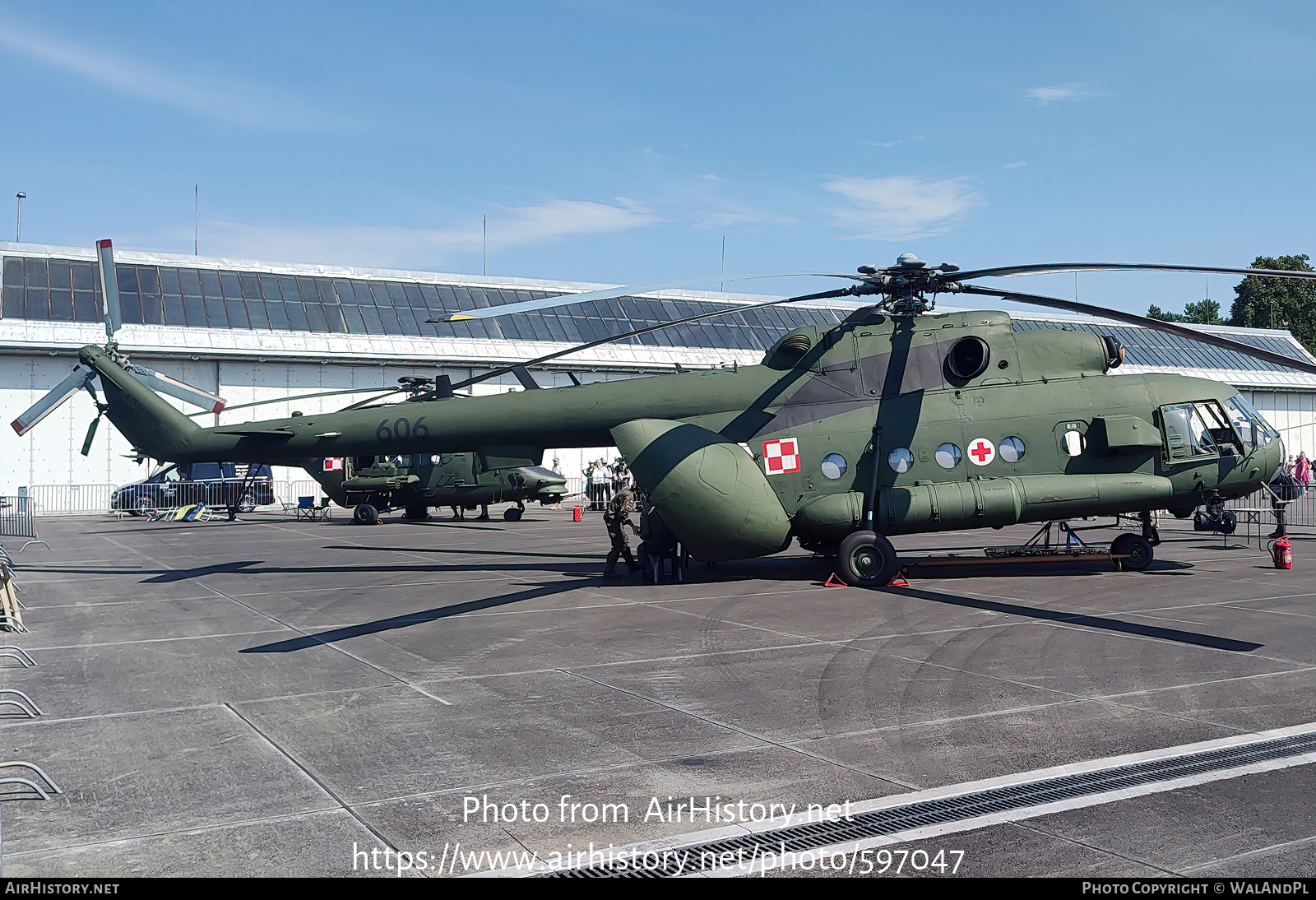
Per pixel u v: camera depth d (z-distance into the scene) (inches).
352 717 295.1
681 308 2071.9
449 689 331.6
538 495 1300.4
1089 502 593.0
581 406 647.1
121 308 1544.0
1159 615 459.8
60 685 341.7
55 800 224.2
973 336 620.7
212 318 1609.3
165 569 718.5
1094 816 208.1
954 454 602.2
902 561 616.1
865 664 360.8
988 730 273.1
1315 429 2394.2
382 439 693.3
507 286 1956.2
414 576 668.1
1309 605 490.0
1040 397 612.7
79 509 1491.1
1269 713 286.5
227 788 231.6
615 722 286.7
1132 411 608.1
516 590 587.5
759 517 587.8
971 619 453.7
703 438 600.7
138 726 287.4
